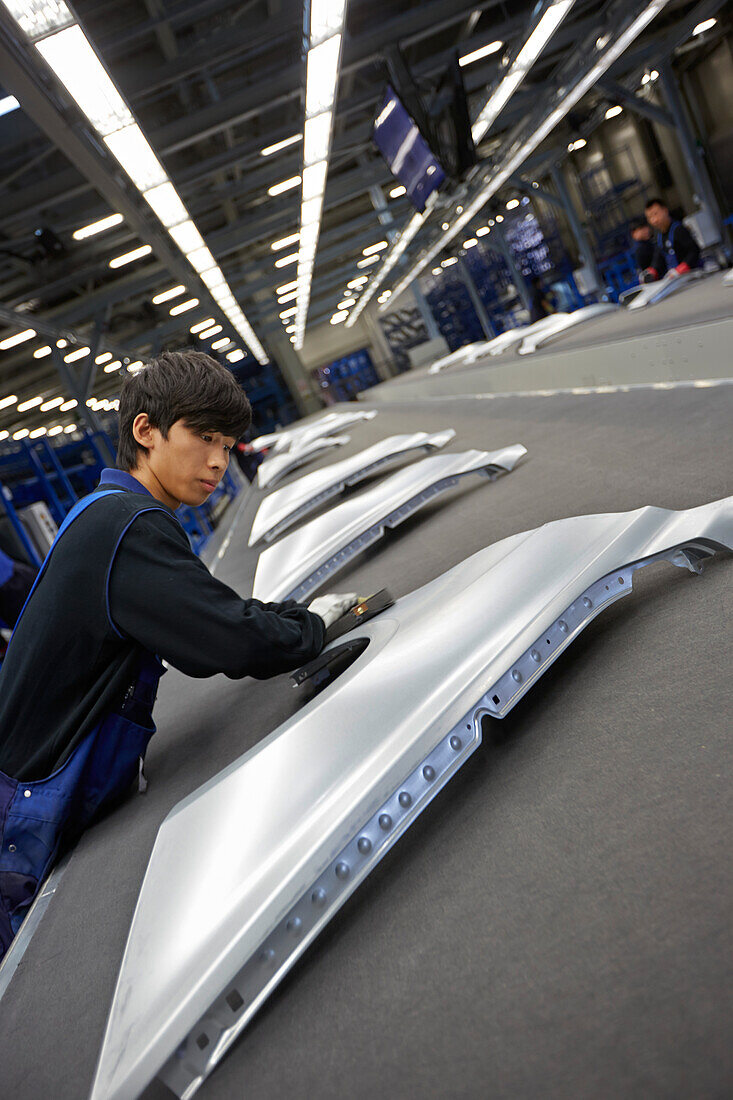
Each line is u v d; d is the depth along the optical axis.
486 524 2.72
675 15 14.91
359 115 14.49
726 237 16.78
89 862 1.46
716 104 16.06
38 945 1.25
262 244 21.67
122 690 1.55
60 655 1.50
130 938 0.93
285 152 14.35
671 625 1.32
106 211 12.10
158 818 1.48
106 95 5.96
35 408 27.80
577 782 1.01
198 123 9.08
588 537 1.36
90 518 1.46
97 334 15.75
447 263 31.50
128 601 1.41
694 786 0.90
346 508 2.94
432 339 35.22
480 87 14.61
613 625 1.42
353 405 25.44
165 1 9.08
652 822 0.87
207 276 14.27
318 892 0.89
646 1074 0.60
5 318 12.48
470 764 1.19
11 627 5.95
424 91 12.55
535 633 1.18
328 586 2.85
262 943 0.83
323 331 39.94
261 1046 0.82
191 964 0.82
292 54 11.04
